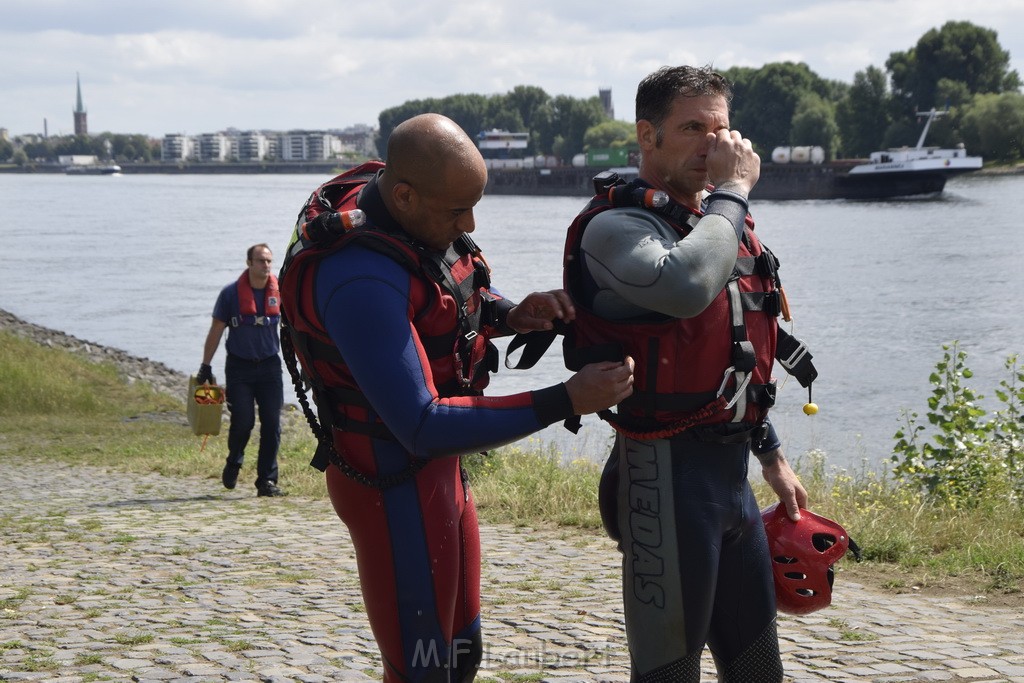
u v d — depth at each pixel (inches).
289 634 211.3
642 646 128.2
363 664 190.1
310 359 123.3
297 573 271.4
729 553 131.2
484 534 322.0
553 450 466.3
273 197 7116.1
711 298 117.3
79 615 227.6
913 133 6072.8
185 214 4827.8
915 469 379.2
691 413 124.6
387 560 124.5
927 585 261.1
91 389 848.9
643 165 134.0
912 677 183.8
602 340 127.0
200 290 1909.4
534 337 131.7
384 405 113.3
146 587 255.6
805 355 138.3
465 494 131.4
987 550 287.6
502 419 113.3
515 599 239.9
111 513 375.2
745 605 131.6
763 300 129.9
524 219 4128.9
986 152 6092.5
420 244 119.3
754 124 6540.4
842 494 374.9
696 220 124.5
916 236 2797.7
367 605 128.3
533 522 340.5
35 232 3631.9
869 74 6279.5
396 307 114.6
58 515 370.6
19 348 927.0
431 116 118.6
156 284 2011.6
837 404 812.6
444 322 120.2
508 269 1989.4
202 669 186.5
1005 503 343.9
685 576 125.6
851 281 1786.4
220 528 341.4
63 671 185.3
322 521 355.9
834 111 6451.8
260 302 418.3
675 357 123.5
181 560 288.4
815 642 207.6
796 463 547.8
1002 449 383.9
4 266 2372.0
